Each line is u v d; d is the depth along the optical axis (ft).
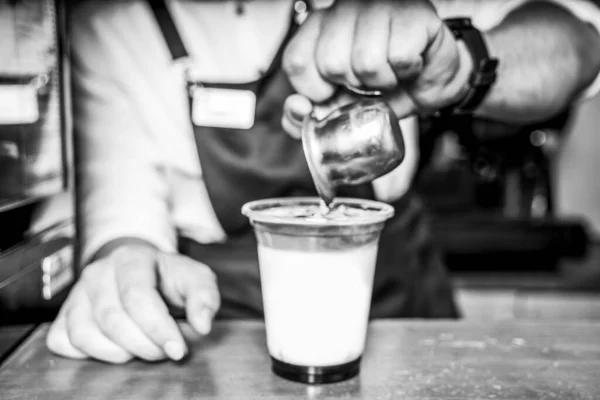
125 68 2.95
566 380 2.03
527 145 5.49
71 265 2.73
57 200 2.63
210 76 3.00
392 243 3.22
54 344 2.15
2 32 2.31
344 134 1.87
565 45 2.56
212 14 2.97
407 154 3.06
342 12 2.00
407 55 1.93
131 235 2.75
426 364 2.12
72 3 2.91
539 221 5.62
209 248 3.09
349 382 2.00
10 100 2.33
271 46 3.00
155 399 1.91
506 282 5.37
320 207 2.04
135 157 2.95
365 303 1.98
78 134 2.94
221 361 2.13
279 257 1.93
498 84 2.40
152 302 2.09
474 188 6.18
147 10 2.94
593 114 6.64
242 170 3.00
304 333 1.95
